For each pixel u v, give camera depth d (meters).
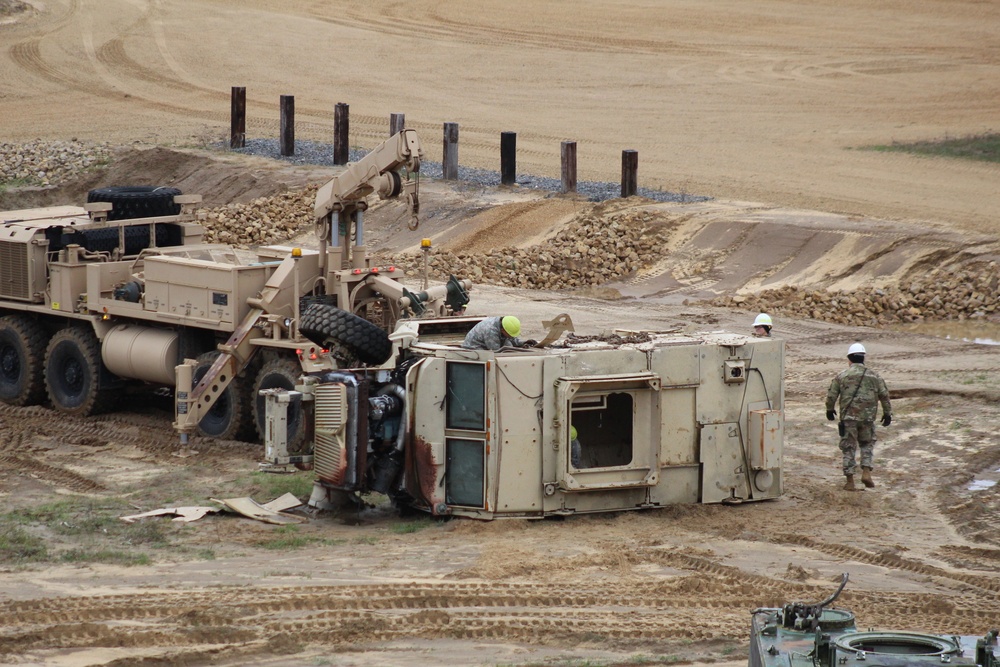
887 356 80.69
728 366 53.34
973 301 92.44
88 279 68.81
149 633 38.09
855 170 129.62
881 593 42.97
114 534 49.62
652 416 51.81
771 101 164.00
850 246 99.62
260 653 36.94
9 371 73.38
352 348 58.22
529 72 181.12
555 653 37.38
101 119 159.38
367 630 38.84
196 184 132.25
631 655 37.19
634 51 191.50
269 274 64.81
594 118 157.50
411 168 63.72
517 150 142.25
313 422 53.06
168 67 183.25
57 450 63.91
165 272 65.94
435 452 51.44
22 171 140.62
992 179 124.88
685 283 100.44
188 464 61.06
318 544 48.59
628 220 107.81
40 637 37.59
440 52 191.62
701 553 47.47
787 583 43.75
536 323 87.12
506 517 51.09
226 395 64.81
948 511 53.56
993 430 64.75
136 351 67.12
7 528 49.59
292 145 137.88
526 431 50.91
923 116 154.38
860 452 58.88
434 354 51.66
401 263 102.69
